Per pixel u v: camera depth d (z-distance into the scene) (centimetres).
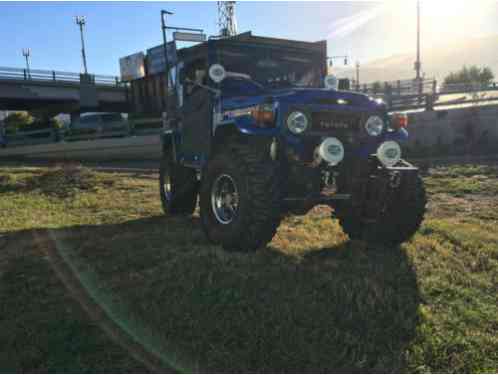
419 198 426
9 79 4081
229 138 464
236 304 304
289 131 393
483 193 748
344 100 421
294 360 242
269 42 530
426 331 270
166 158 650
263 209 382
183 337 267
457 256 407
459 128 1570
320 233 502
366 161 416
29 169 1183
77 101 4697
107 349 255
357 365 237
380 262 394
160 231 514
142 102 2097
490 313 293
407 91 2544
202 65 522
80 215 630
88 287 342
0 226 555
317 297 317
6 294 331
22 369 236
